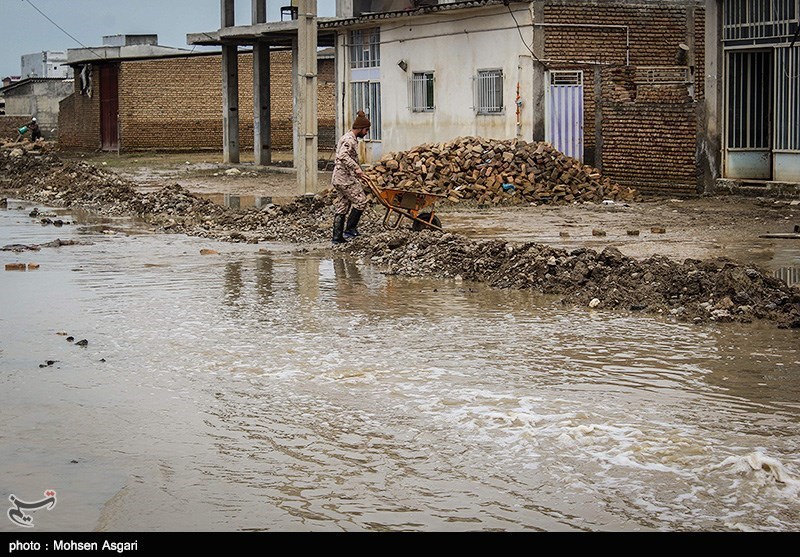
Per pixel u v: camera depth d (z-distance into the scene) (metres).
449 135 30.95
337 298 12.30
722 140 23.48
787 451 6.75
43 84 62.88
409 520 5.77
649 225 18.89
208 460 6.73
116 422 7.52
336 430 7.27
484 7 28.70
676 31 28.88
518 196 23.47
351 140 16.72
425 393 8.11
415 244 15.33
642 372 8.72
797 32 21.72
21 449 6.97
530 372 8.74
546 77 27.45
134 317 11.23
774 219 19.34
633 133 25.20
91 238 18.58
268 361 9.20
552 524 5.69
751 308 11.05
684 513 5.82
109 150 51.75
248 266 14.98
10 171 33.56
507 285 13.00
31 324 10.90
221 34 38.59
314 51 24.34
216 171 38.03
